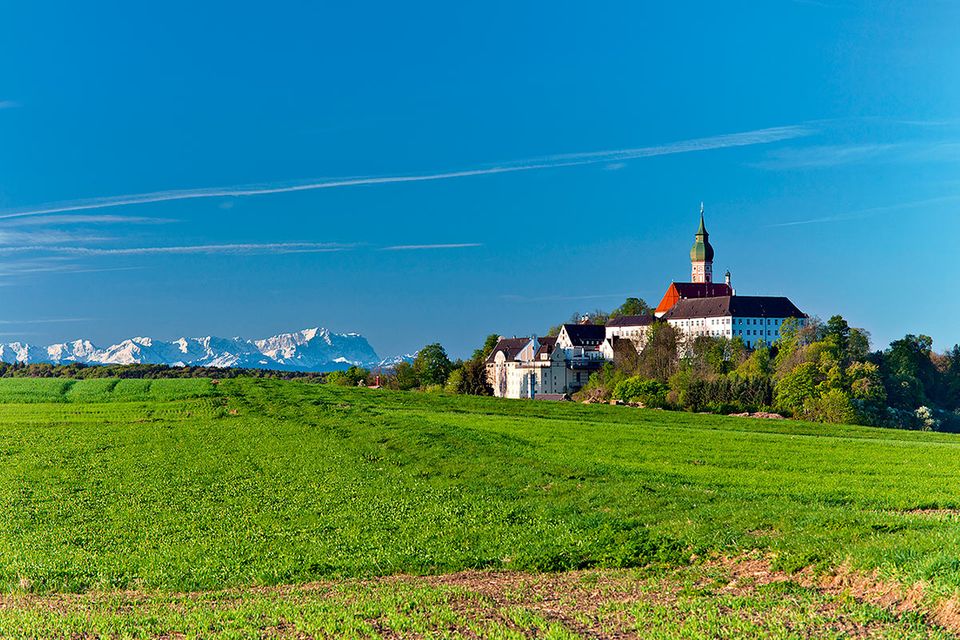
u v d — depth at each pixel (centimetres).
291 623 2981
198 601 3416
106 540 4622
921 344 19712
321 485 5994
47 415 10638
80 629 3014
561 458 6562
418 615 2955
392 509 5109
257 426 9175
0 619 3173
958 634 2409
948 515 4259
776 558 3241
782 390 16050
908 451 7256
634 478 5638
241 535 4644
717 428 10025
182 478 6444
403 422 8788
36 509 5444
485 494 5369
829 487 5334
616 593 3159
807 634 2522
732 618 2688
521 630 2777
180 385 13375
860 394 15862
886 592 2733
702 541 3634
